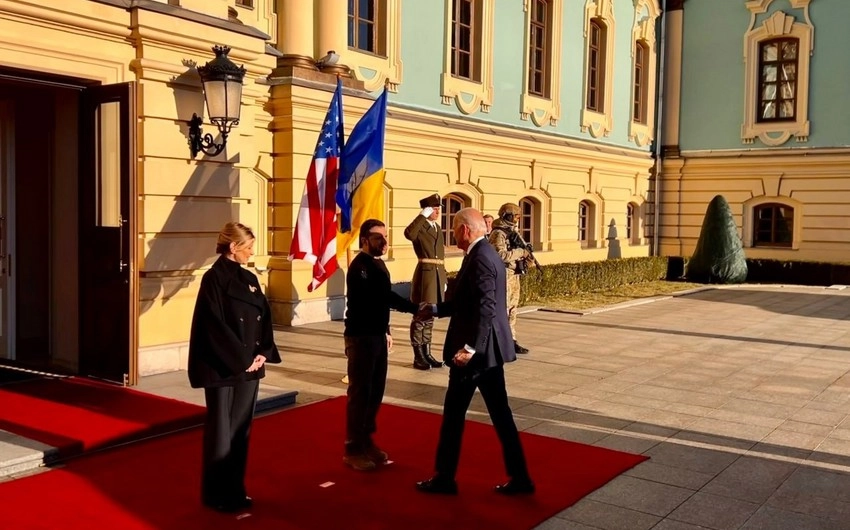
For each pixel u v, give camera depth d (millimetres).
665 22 24688
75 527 4539
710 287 20562
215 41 8328
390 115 14555
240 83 7992
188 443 6152
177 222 8117
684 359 10141
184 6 8164
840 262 21750
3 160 8781
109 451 5922
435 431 6617
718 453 6172
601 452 6121
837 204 22156
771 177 23062
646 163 23906
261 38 8891
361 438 5668
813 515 4934
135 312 7539
